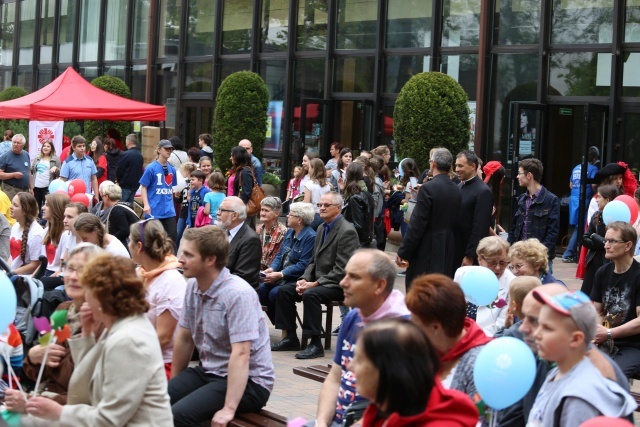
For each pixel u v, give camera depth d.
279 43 26.80
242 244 11.24
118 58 33.44
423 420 3.84
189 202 17.69
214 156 25.34
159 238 7.49
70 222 10.87
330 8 25.00
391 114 23.88
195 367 7.23
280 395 9.55
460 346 5.34
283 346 11.66
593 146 19.27
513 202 20.05
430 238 11.28
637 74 19.30
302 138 24.78
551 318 4.62
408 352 3.81
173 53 30.72
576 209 19.53
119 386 5.31
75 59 35.53
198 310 7.09
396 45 23.78
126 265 5.47
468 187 11.56
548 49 20.48
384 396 3.82
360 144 24.11
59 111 21.02
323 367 8.23
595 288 8.51
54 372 6.52
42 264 10.87
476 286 7.04
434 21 22.56
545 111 20.38
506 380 4.96
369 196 13.66
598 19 19.78
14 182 20.38
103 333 5.54
